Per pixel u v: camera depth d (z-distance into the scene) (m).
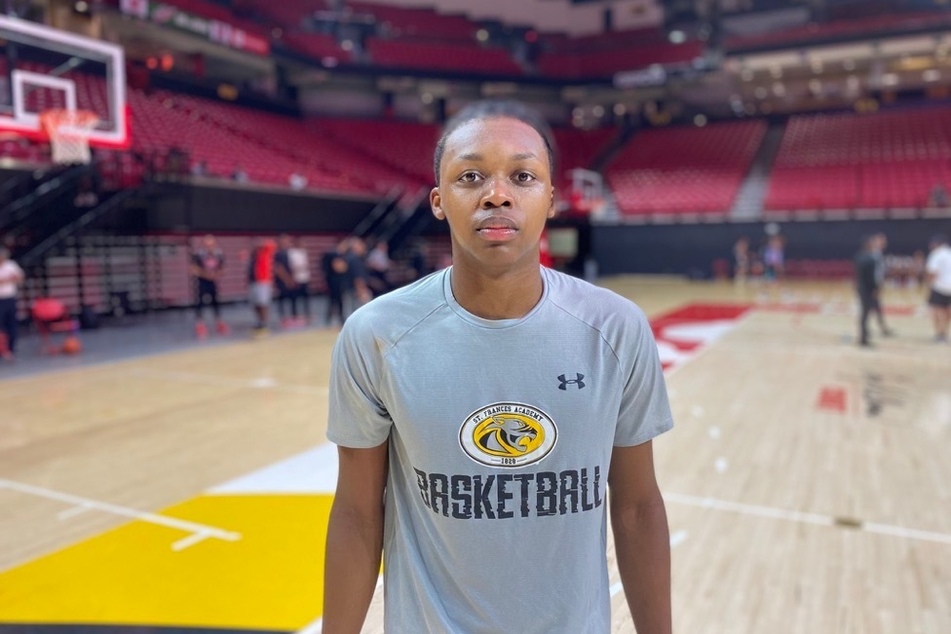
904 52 22.78
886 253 20.56
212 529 3.83
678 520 3.92
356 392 1.14
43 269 11.80
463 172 1.07
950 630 2.82
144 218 13.41
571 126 29.77
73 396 6.97
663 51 27.39
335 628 1.24
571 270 23.06
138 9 17.19
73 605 3.04
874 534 3.73
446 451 1.09
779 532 3.75
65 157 11.08
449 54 27.41
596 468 1.13
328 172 20.64
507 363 1.09
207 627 2.86
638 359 1.15
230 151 18.33
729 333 11.17
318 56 25.55
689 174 25.09
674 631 2.83
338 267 12.23
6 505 4.18
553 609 1.14
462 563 1.12
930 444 5.35
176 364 8.70
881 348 9.76
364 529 1.24
